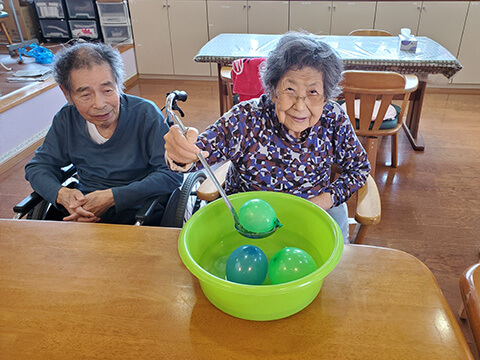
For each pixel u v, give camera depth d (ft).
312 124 3.49
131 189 4.26
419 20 12.25
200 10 13.38
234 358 2.05
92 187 4.72
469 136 10.00
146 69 14.75
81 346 2.14
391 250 2.75
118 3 13.66
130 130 4.47
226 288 2.04
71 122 4.52
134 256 2.76
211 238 2.86
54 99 10.27
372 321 2.23
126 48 13.80
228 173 4.25
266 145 3.72
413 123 9.49
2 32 14.75
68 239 2.95
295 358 2.04
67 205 4.25
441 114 11.27
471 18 11.96
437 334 2.16
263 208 2.57
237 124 3.66
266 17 13.09
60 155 4.65
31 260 2.75
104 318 2.30
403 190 7.86
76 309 2.36
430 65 7.64
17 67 12.04
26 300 2.43
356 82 6.68
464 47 12.39
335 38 9.31
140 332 2.21
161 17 13.73
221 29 13.60
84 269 2.66
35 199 4.36
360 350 2.07
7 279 2.59
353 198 7.59
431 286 2.46
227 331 2.20
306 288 2.13
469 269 2.43
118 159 4.55
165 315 2.31
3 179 8.50
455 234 6.62
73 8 14.20
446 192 7.78
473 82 12.89
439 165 8.73
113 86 4.09
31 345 2.15
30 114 9.45
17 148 9.14
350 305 2.34
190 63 14.39
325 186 4.01
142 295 2.44
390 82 6.54
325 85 3.27
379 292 2.42
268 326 2.22
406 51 8.27
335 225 2.52
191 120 11.17
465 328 4.89
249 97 6.75
